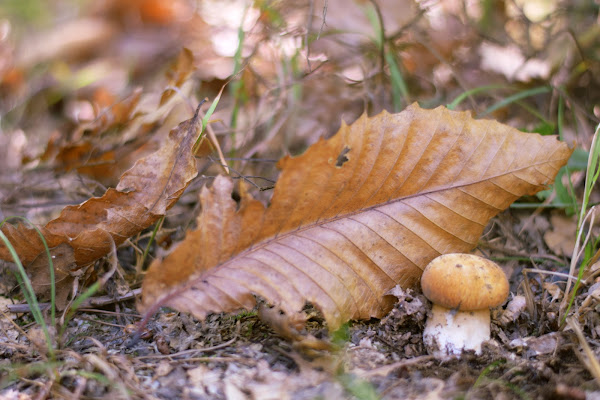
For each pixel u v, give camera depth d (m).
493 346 0.34
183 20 0.74
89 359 0.32
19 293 0.38
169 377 0.32
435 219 0.35
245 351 0.34
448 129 0.35
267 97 0.48
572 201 0.42
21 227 0.35
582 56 0.50
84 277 0.37
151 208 0.36
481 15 0.61
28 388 0.31
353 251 0.34
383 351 0.34
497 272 0.34
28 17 0.82
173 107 0.46
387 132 0.34
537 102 0.51
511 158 0.36
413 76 0.52
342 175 0.34
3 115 0.57
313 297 0.33
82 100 0.60
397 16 0.56
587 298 0.36
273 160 0.44
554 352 0.33
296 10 0.51
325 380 0.32
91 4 0.79
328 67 0.51
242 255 0.34
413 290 0.35
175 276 0.33
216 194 0.33
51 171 0.47
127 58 0.65
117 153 0.47
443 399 0.31
